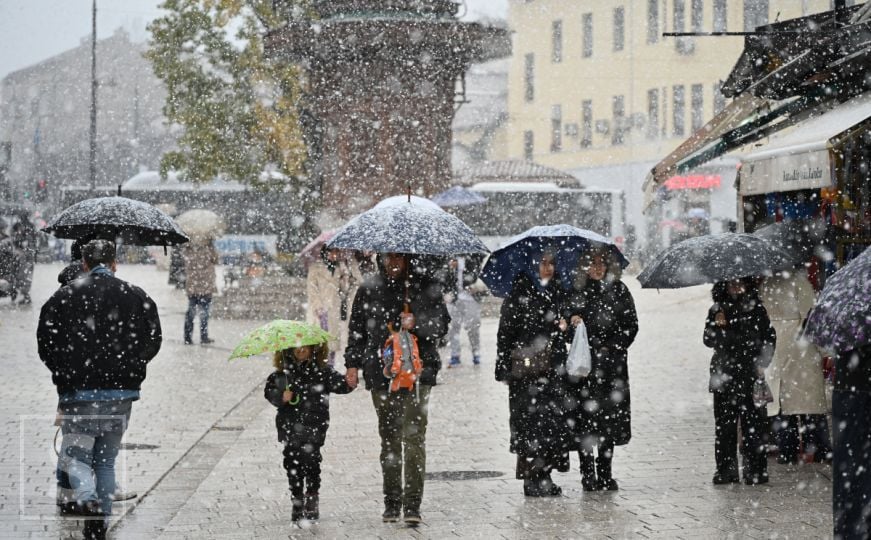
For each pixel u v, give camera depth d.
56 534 9.99
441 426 16.05
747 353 11.92
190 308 28.23
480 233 66.56
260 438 15.12
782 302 12.64
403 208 11.12
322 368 10.70
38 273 59.94
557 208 67.62
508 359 11.77
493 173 74.75
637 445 14.43
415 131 33.72
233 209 70.62
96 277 9.94
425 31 31.92
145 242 12.28
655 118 79.88
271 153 39.34
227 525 10.52
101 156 112.12
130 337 9.87
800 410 12.51
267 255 53.06
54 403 17.91
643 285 12.02
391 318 10.76
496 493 11.90
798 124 15.45
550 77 88.19
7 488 11.73
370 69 33.19
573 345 11.57
